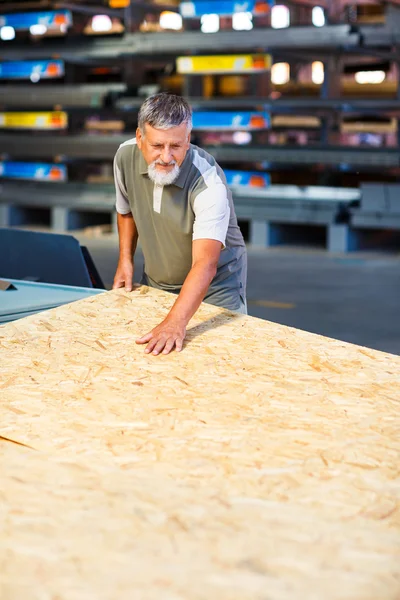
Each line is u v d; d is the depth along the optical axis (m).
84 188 10.59
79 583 1.31
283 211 9.45
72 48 9.93
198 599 1.27
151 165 2.52
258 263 8.50
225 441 1.86
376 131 9.20
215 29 10.20
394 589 1.31
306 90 9.41
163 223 2.77
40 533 1.46
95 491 1.63
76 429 1.91
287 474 1.72
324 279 7.71
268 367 2.29
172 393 2.11
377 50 8.80
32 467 1.73
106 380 2.18
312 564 1.38
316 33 8.46
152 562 1.38
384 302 6.77
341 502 1.61
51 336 2.48
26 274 3.63
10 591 1.29
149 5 9.64
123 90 9.95
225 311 2.73
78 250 3.53
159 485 1.66
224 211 2.58
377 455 1.81
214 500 1.60
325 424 1.95
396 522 1.53
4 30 10.62
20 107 10.73
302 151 9.05
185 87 9.63
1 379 2.18
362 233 9.70
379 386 2.19
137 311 2.69
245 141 10.45
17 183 11.08
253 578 1.33
